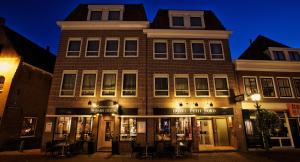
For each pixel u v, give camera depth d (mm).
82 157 11789
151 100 15055
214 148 14531
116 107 13703
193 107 14969
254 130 14875
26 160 10812
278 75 16703
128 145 13836
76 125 14336
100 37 16672
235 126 14758
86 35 16688
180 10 18078
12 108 15492
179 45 16844
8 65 16312
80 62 15938
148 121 14570
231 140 15148
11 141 15125
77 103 14859
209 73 16094
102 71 15734
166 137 14547
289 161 10445
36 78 18375
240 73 16406
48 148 12117
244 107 15336
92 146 13227
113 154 12805
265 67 16672
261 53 18297
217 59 16516
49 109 14633
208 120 16938
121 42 16547
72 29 16812
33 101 17703
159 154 12219
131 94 15227
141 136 14203
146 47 16641
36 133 17656
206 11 19906
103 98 15023
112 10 17781
